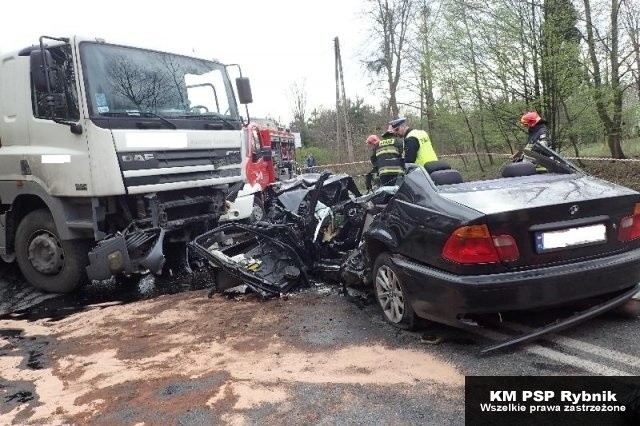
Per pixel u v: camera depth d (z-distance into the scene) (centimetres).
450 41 1198
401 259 383
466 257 325
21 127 586
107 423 294
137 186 547
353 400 301
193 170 608
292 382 328
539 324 382
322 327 422
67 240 580
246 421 286
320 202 587
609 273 335
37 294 618
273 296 513
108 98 545
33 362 398
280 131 1942
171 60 627
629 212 352
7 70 594
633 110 1072
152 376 351
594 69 1073
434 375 324
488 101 1203
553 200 336
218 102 681
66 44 536
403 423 275
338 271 522
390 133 859
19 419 306
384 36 2406
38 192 578
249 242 571
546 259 329
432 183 384
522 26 1059
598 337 358
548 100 1092
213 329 438
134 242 535
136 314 498
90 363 384
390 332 400
